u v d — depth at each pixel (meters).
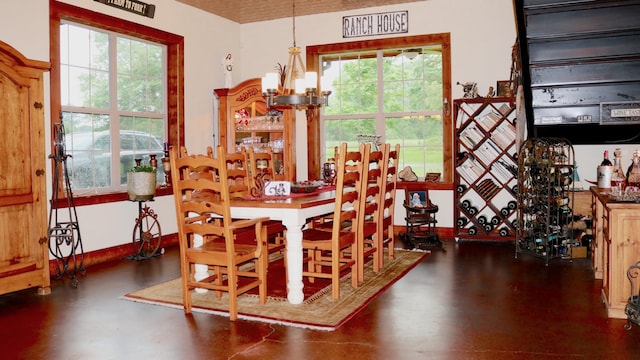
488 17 6.26
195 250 3.52
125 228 5.57
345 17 6.91
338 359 2.74
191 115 6.55
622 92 4.17
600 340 2.97
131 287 4.27
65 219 4.91
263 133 6.77
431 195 6.52
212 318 3.45
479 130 6.14
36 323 3.39
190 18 6.54
